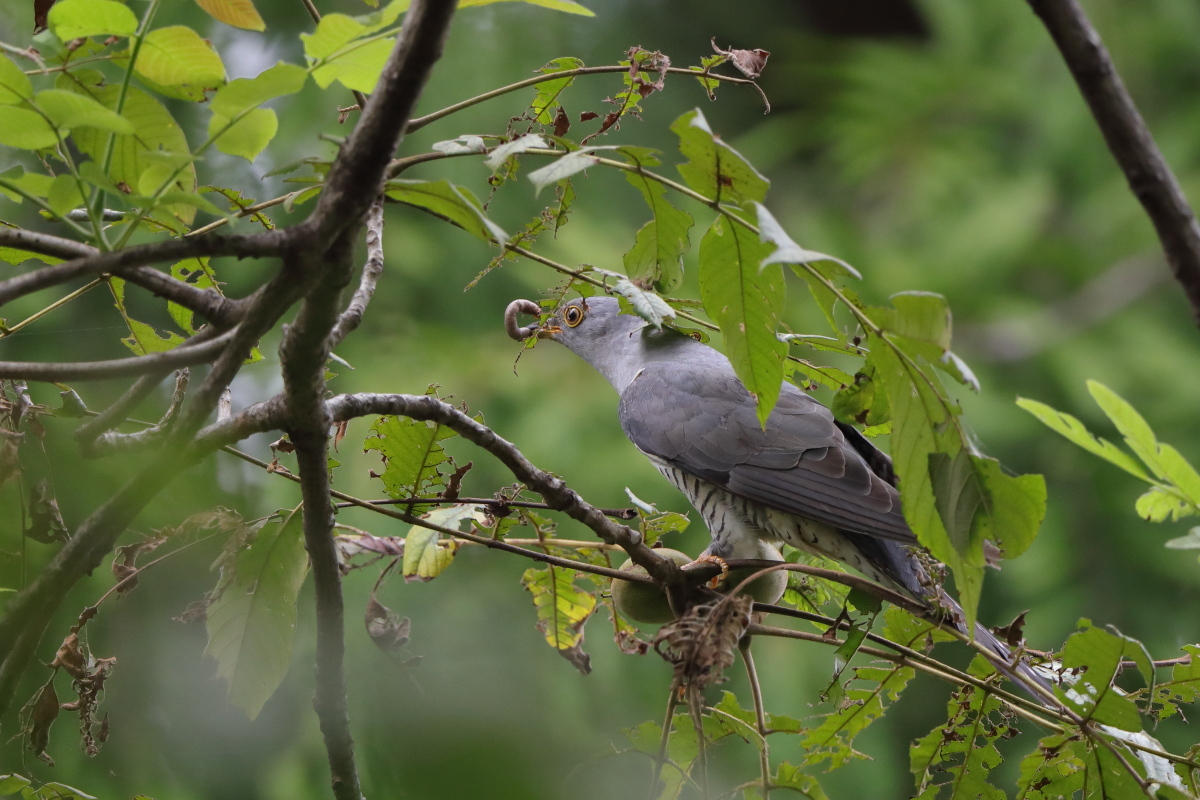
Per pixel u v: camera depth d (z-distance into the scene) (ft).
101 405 31.65
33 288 10.56
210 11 12.16
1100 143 53.16
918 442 13.50
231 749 30.94
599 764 21.63
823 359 43.37
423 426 16.88
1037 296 51.85
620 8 58.80
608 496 42.86
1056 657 17.06
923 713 45.19
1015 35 56.29
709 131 11.83
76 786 26.61
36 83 14.29
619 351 30.37
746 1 64.03
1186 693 16.17
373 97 10.99
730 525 25.91
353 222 11.32
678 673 14.99
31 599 13.04
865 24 67.10
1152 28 53.72
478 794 30.32
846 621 17.44
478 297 49.90
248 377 36.45
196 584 26.94
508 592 36.32
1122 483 46.50
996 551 17.99
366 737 30.35
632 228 51.52
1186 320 50.52
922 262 50.67
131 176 13.41
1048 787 16.84
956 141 54.65
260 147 11.75
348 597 34.12
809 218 51.21
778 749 37.47
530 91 49.85
